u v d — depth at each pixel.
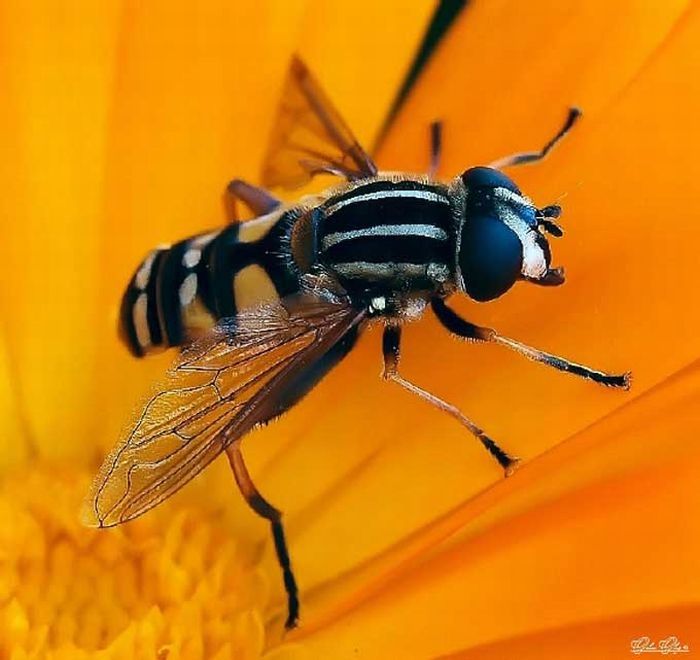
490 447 0.09
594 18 0.09
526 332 0.09
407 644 0.09
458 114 0.09
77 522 0.09
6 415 0.09
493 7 0.09
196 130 0.09
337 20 0.09
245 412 0.08
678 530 0.08
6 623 0.09
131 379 0.09
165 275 0.09
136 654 0.09
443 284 0.09
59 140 0.09
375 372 0.09
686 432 0.08
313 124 0.09
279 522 0.09
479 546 0.09
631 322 0.08
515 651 0.08
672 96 0.08
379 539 0.09
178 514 0.09
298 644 0.09
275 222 0.09
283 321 0.09
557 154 0.09
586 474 0.08
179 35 0.09
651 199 0.08
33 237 0.09
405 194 0.09
